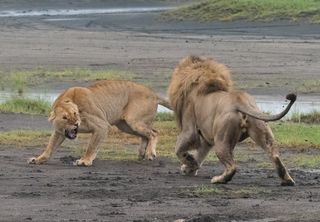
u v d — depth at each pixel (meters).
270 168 15.45
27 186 13.12
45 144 18.02
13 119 22.02
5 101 25.06
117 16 57.78
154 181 13.76
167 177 14.25
